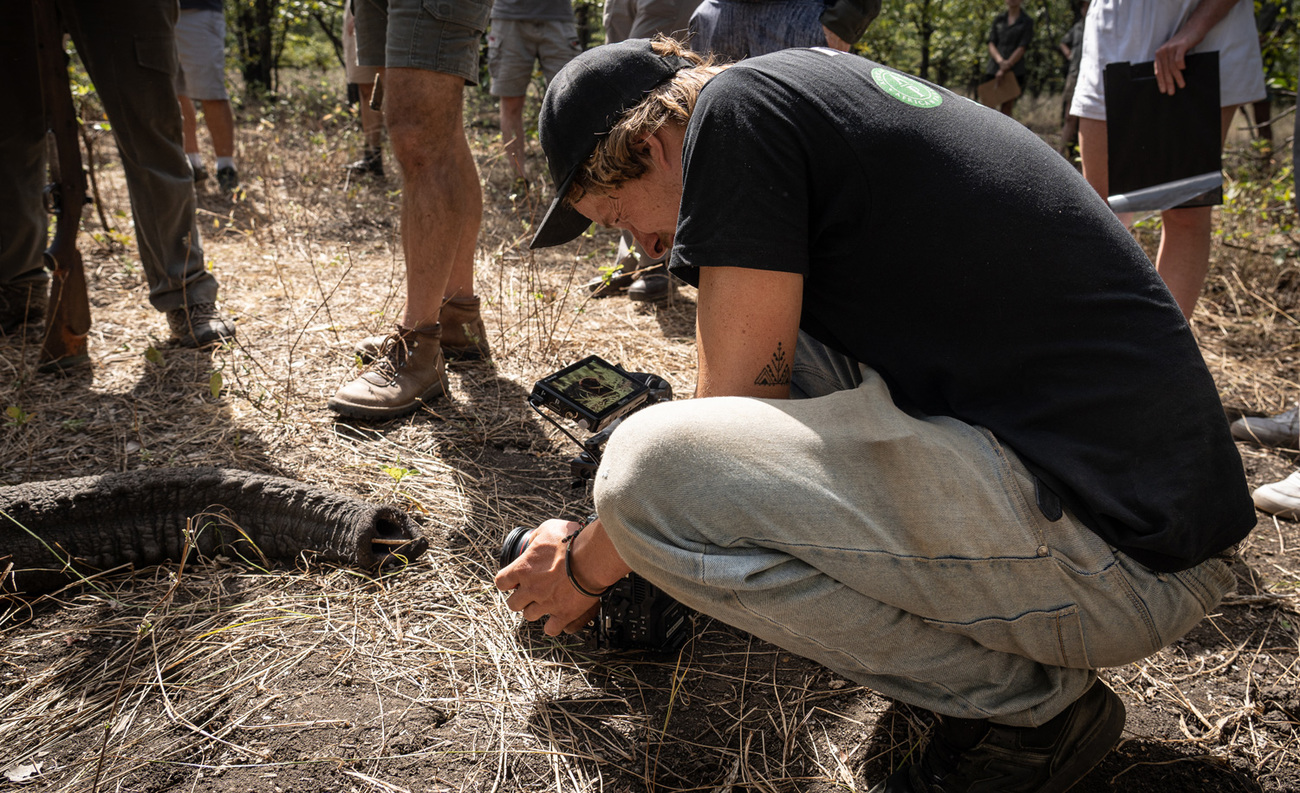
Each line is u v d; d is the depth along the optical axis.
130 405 2.86
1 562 1.94
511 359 3.36
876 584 1.31
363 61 2.93
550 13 5.44
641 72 1.47
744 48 3.31
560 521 1.65
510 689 1.78
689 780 1.58
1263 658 1.94
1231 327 3.87
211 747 1.61
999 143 1.34
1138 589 1.31
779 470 1.28
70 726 1.64
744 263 1.30
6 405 2.80
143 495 2.10
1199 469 1.28
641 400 1.91
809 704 1.77
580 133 1.49
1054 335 1.29
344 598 2.02
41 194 3.30
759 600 1.31
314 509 2.12
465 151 2.81
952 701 1.40
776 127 1.30
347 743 1.63
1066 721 1.43
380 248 4.90
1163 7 3.05
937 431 1.33
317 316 3.67
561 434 2.83
